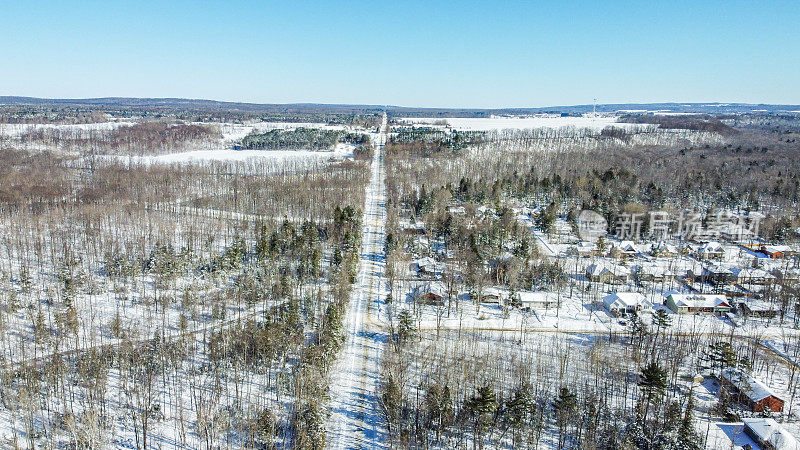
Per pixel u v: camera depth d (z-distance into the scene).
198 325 114.44
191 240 158.88
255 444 76.62
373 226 194.50
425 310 126.19
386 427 82.94
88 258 147.00
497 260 146.75
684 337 108.12
